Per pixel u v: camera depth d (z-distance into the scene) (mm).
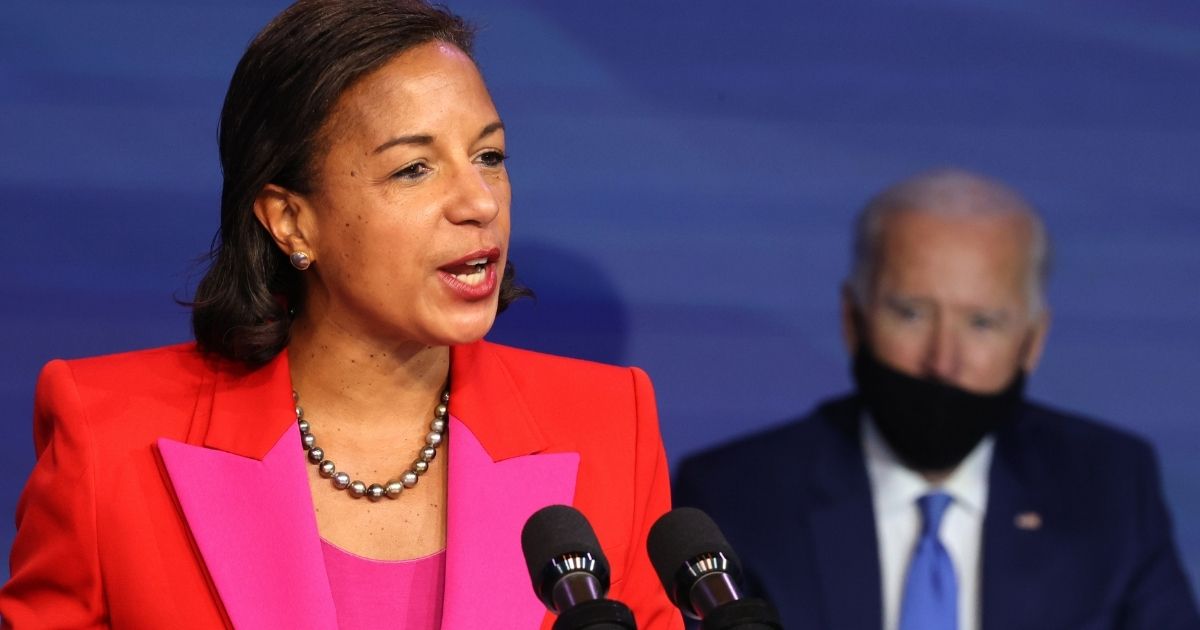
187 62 9930
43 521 6277
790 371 10062
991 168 10031
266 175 6180
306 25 6074
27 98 9828
